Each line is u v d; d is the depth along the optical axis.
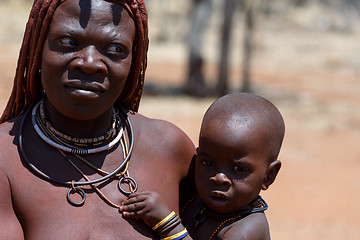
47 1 3.70
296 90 41.72
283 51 61.91
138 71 4.17
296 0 77.81
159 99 33.94
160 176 4.16
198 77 35.41
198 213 4.45
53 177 3.79
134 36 3.93
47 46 3.72
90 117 3.77
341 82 47.66
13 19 62.38
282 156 23.61
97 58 3.67
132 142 4.13
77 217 3.71
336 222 17.08
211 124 4.22
